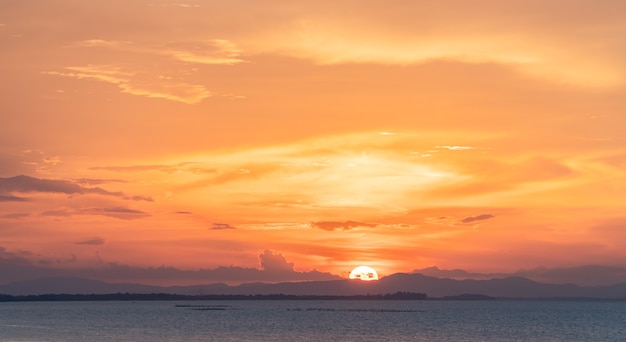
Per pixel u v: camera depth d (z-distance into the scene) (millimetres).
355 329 160750
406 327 171250
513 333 149625
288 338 132625
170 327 166250
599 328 168250
